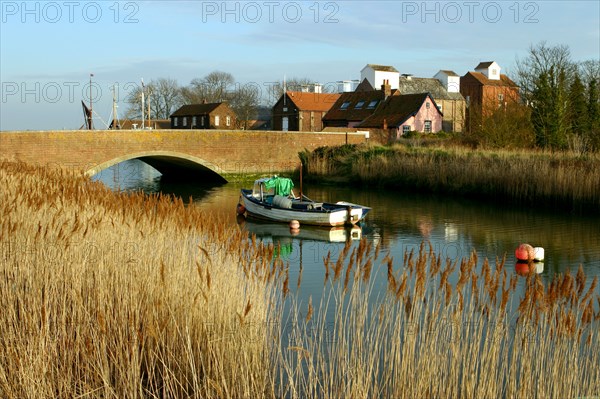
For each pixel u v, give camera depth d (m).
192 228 9.41
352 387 6.11
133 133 36.12
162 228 9.57
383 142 45.88
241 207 26.56
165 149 37.56
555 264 15.75
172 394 6.86
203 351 7.17
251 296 7.51
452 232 20.86
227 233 8.70
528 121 35.88
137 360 6.30
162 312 7.48
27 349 6.37
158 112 83.50
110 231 9.55
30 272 8.30
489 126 36.31
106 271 8.23
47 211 10.79
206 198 32.88
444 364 6.25
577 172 25.20
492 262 15.89
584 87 37.94
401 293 6.10
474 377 6.25
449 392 6.02
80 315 7.04
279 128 65.12
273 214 24.44
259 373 6.80
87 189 12.20
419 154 34.31
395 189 34.19
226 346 7.10
